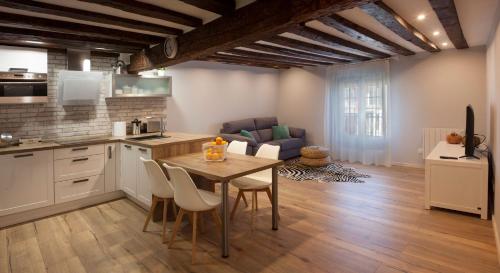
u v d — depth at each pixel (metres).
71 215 3.74
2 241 3.04
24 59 3.78
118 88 4.80
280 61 6.60
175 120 6.10
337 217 3.58
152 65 4.23
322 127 7.59
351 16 3.48
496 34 3.30
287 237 3.07
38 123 4.20
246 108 7.66
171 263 2.60
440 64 5.79
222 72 7.02
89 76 4.30
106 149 4.16
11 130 3.99
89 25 3.40
